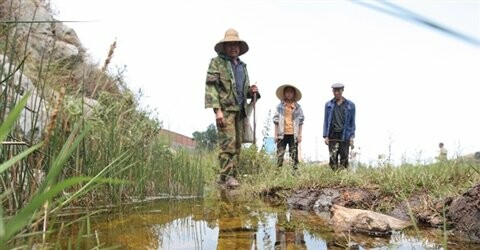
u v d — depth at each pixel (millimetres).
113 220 3385
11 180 2537
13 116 775
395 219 3408
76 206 3842
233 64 7027
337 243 2701
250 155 8500
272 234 2980
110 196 4234
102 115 4336
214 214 3975
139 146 5062
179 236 2834
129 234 2820
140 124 5258
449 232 3123
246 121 7258
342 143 8109
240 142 7297
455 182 4203
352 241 2781
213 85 6832
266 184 6184
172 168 5812
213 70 6844
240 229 3164
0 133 762
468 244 2736
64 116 3072
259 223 3455
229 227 3250
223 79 6875
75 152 3795
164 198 5395
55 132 2779
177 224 3324
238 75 7043
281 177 6332
